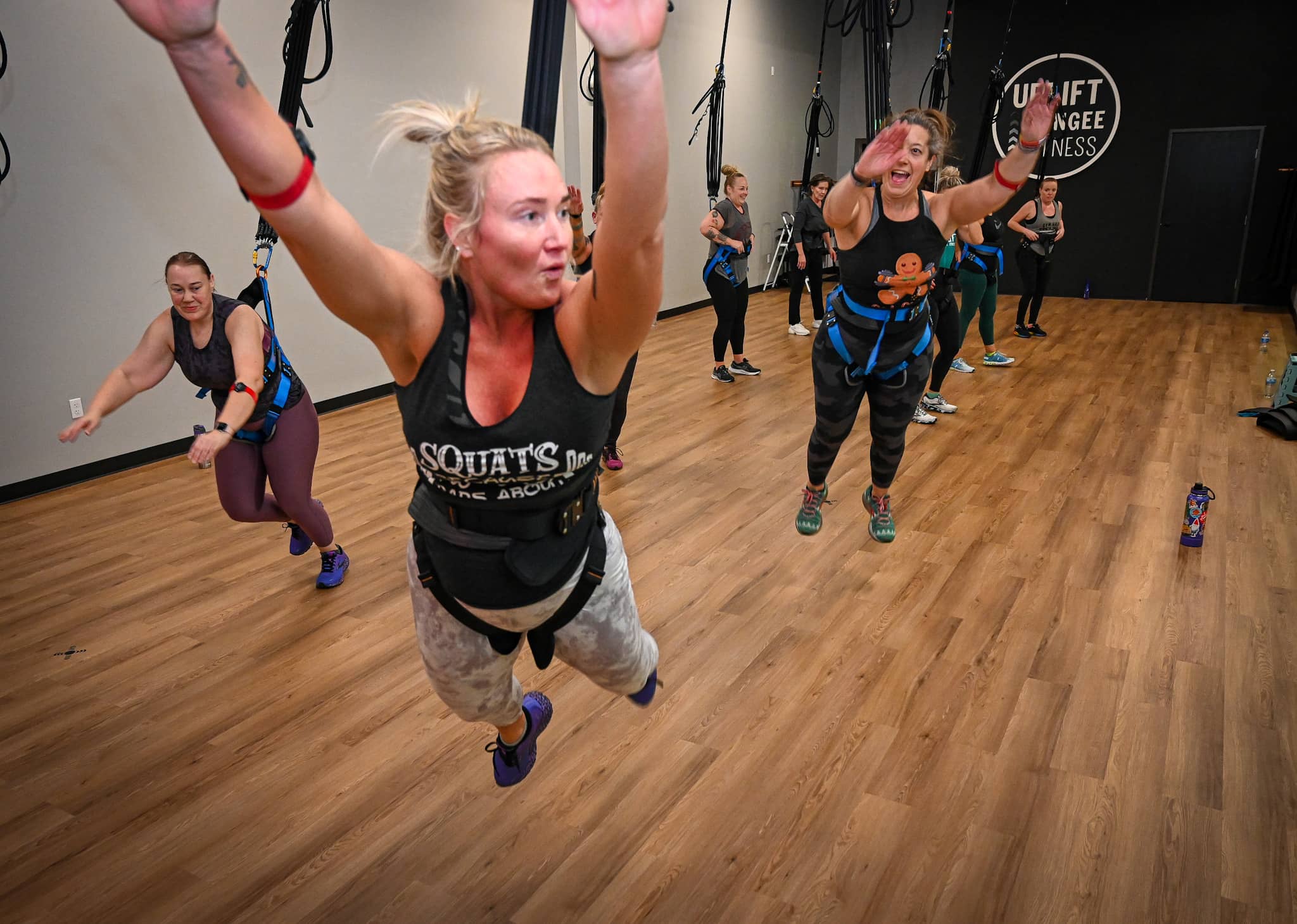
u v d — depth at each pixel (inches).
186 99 208.2
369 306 38.7
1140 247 422.0
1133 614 129.6
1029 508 170.6
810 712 108.0
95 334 198.1
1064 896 79.7
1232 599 133.2
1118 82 410.0
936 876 82.4
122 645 126.4
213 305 117.8
